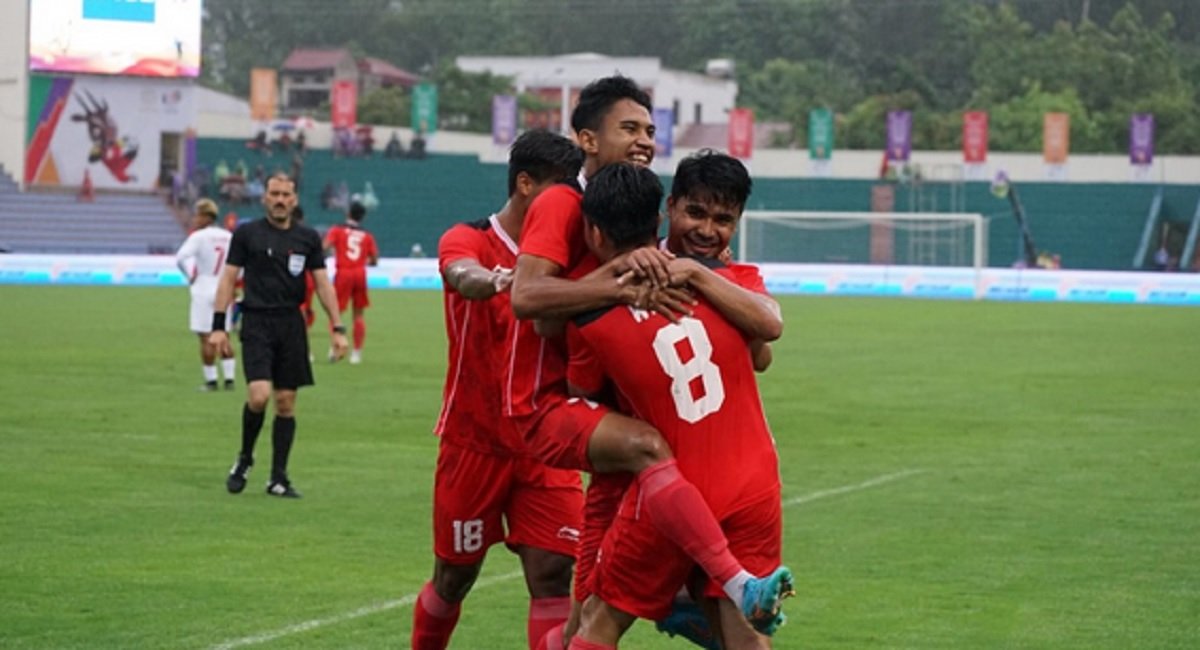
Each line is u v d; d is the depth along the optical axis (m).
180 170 84.69
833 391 30.78
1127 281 67.38
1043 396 30.09
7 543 15.20
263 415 18.36
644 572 8.38
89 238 81.81
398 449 22.27
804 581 13.98
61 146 81.75
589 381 8.50
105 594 13.16
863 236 82.94
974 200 91.19
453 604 10.79
